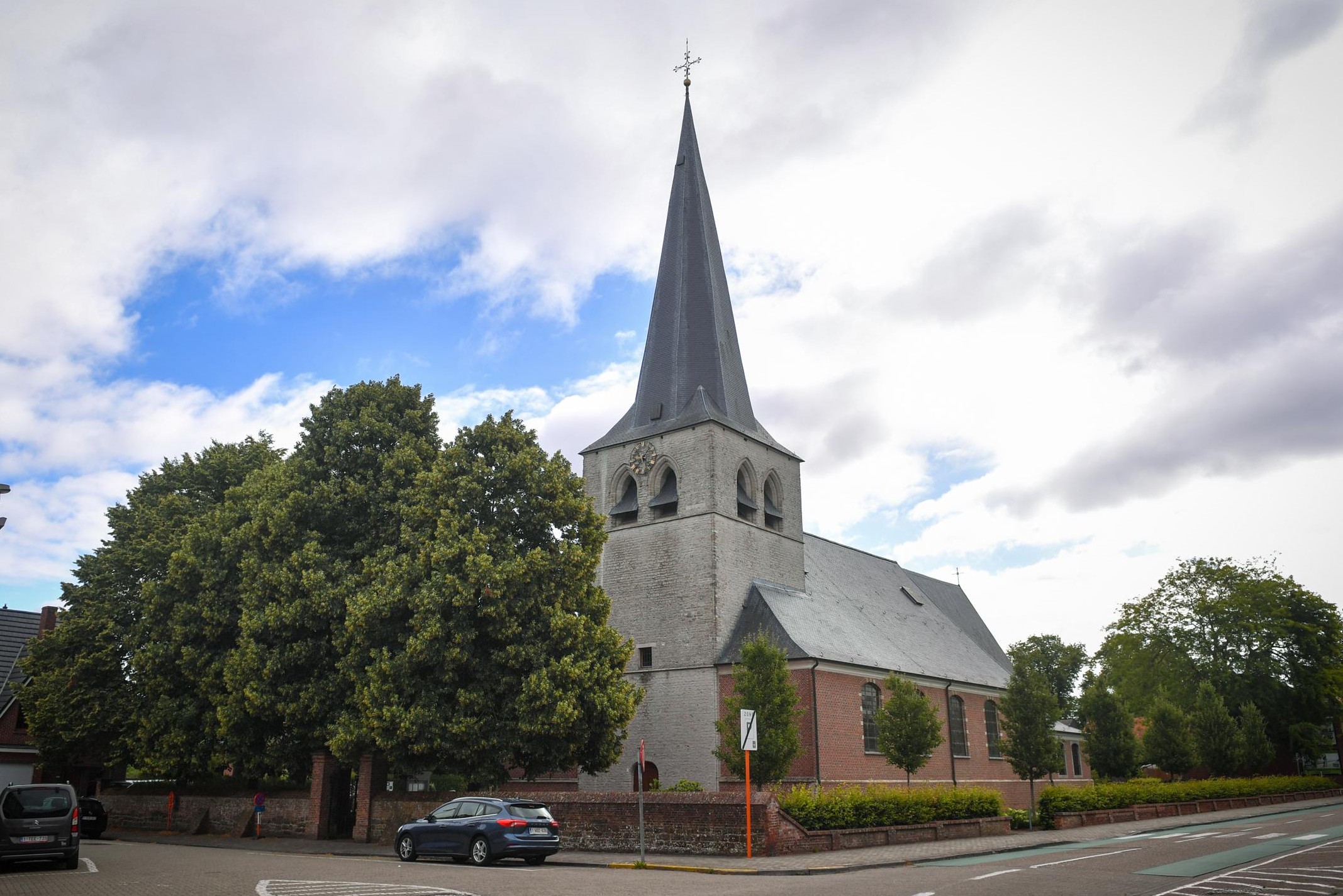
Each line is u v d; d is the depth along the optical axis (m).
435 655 31.53
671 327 50.34
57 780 52.03
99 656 41.69
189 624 37.38
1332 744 69.25
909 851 26.80
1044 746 40.78
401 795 33.47
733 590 44.56
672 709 43.09
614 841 27.94
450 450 35.09
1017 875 19.75
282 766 35.53
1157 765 56.75
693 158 53.47
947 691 52.38
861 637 48.59
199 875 21.34
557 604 33.38
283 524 34.75
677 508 45.53
